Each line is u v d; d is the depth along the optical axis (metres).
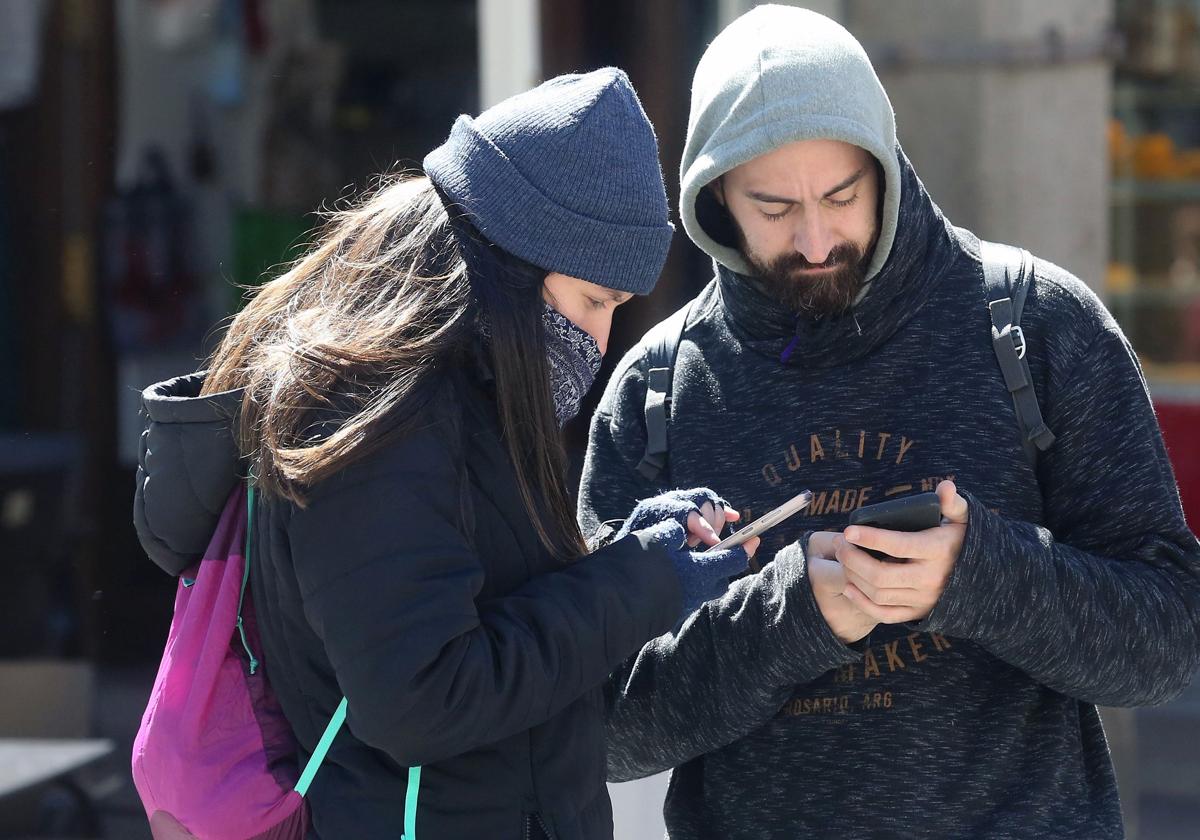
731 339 8.34
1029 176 14.91
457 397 6.50
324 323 6.40
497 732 6.24
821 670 7.48
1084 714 7.97
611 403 8.74
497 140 6.61
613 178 6.56
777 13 7.95
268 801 6.60
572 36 16.83
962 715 7.67
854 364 8.00
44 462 18.69
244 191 18.80
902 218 7.75
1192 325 22.58
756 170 7.71
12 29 18.52
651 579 6.59
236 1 18.70
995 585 7.05
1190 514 22.20
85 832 16.59
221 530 6.85
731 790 8.02
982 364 7.81
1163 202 22.50
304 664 6.55
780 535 8.02
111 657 18.38
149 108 18.75
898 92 14.99
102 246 18.80
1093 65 14.76
